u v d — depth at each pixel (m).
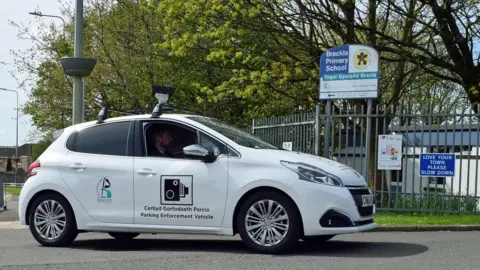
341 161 13.00
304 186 7.28
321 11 16.48
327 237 8.31
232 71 21.17
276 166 7.48
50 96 27.58
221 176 7.66
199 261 7.19
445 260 7.11
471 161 14.27
